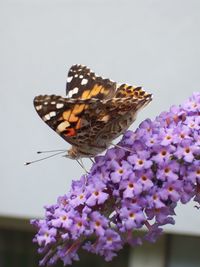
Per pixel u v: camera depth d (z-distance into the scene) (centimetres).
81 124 37
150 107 55
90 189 35
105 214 36
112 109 37
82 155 38
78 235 35
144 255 60
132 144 36
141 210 35
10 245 66
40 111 36
